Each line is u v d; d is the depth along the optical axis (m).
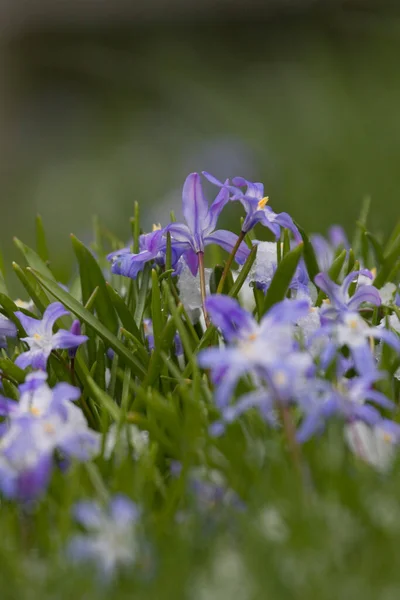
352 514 1.02
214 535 1.02
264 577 1.00
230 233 1.15
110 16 4.25
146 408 1.12
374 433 1.06
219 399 1.02
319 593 0.99
